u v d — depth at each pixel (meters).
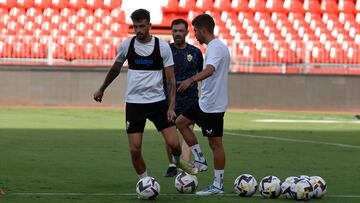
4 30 83.19
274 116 68.19
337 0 91.00
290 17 88.88
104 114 65.88
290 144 44.59
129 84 25.72
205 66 25.67
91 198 24.92
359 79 76.62
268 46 80.06
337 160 37.06
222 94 26.06
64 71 74.19
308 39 86.25
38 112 66.81
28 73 74.00
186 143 30.08
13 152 38.41
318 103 76.69
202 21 25.94
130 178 29.94
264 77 76.19
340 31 87.56
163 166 33.94
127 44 25.59
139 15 25.12
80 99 74.56
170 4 88.50
